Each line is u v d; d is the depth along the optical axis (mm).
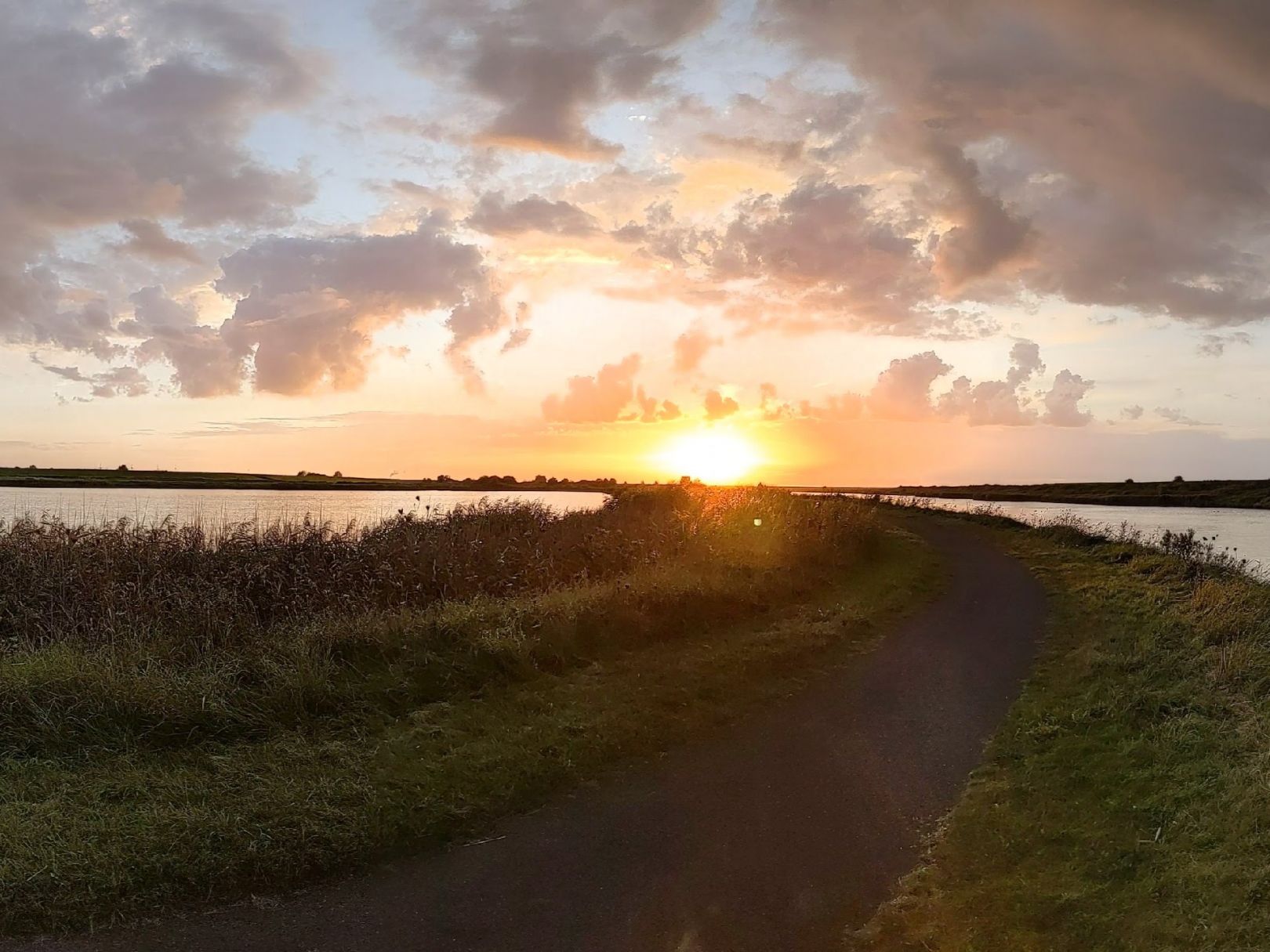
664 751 8125
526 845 6098
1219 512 77312
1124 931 4992
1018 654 12234
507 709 8594
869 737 8648
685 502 25578
